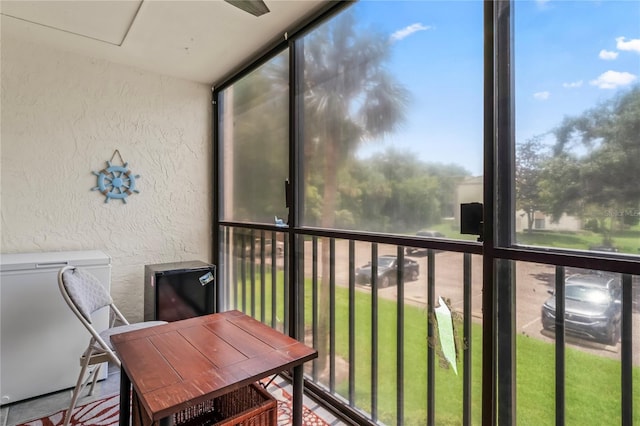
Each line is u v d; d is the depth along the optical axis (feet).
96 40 8.16
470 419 4.79
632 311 3.49
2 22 7.39
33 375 7.02
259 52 8.69
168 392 3.68
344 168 6.63
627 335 3.51
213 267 9.71
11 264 6.84
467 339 4.81
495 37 4.36
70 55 8.73
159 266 9.50
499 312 4.42
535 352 4.14
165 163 10.23
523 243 4.19
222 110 10.71
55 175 8.61
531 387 4.18
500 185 4.38
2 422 6.31
